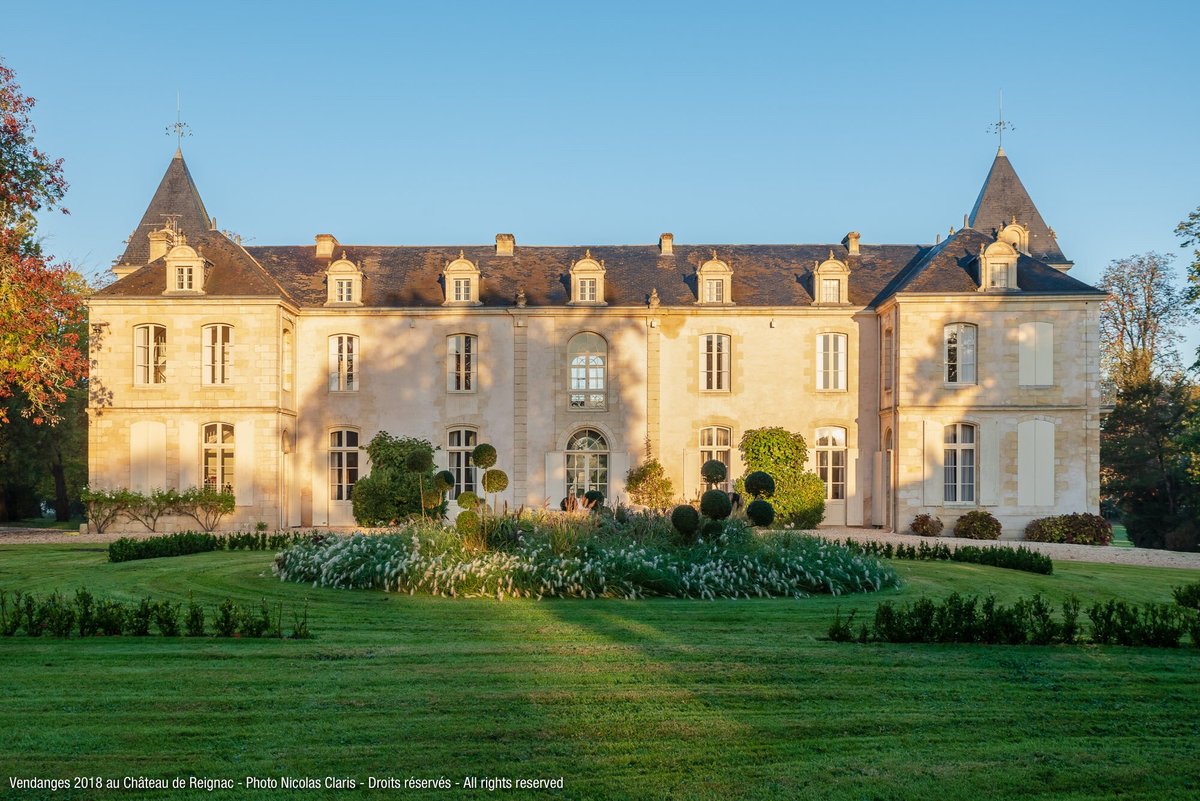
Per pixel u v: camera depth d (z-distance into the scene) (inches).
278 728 264.5
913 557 783.7
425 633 411.5
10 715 275.3
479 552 564.1
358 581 553.0
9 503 1584.6
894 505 1106.1
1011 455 1096.2
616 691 306.7
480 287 1219.2
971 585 608.4
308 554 593.3
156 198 1401.3
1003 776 235.0
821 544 613.0
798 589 557.3
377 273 1254.3
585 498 709.9
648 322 1192.8
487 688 309.3
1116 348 1694.1
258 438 1109.1
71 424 1429.6
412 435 1184.8
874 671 337.7
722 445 1199.6
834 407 1197.1
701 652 368.8
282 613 458.0
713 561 556.4
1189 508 1473.9
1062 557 849.5
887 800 219.1
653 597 526.9
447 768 234.7
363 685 311.7
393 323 1193.4
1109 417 1601.9
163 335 1125.1
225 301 1113.4
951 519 1096.2
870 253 1307.8
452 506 1177.4
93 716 275.0
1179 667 348.5
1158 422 1503.4
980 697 305.6
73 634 398.0
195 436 1111.6
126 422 1114.1
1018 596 563.5
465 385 1197.7
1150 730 273.3
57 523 1514.5
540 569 531.2
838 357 1207.6
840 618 454.6
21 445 1328.7
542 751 248.1
